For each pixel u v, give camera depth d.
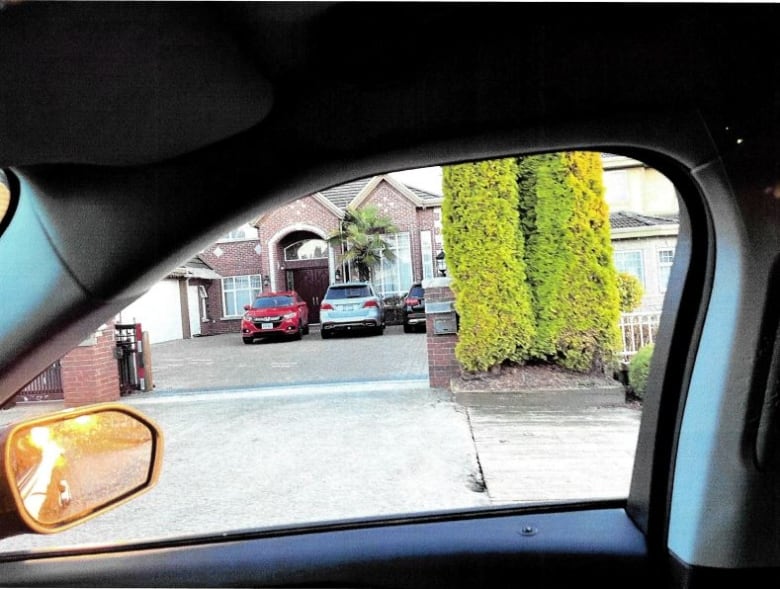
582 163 6.25
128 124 0.99
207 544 1.64
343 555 1.55
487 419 4.52
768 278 1.22
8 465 1.18
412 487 2.68
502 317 6.52
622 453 2.71
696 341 1.40
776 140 1.16
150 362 7.69
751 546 1.29
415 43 0.98
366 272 14.95
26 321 1.15
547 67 1.06
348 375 8.37
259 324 14.59
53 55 0.87
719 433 1.31
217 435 4.29
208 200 1.14
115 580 1.54
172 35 0.86
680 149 1.23
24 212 1.13
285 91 1.02
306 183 1.21
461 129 1.15
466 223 6.68
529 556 1.50
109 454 1.42
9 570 1.58
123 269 1.15
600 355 6.03
